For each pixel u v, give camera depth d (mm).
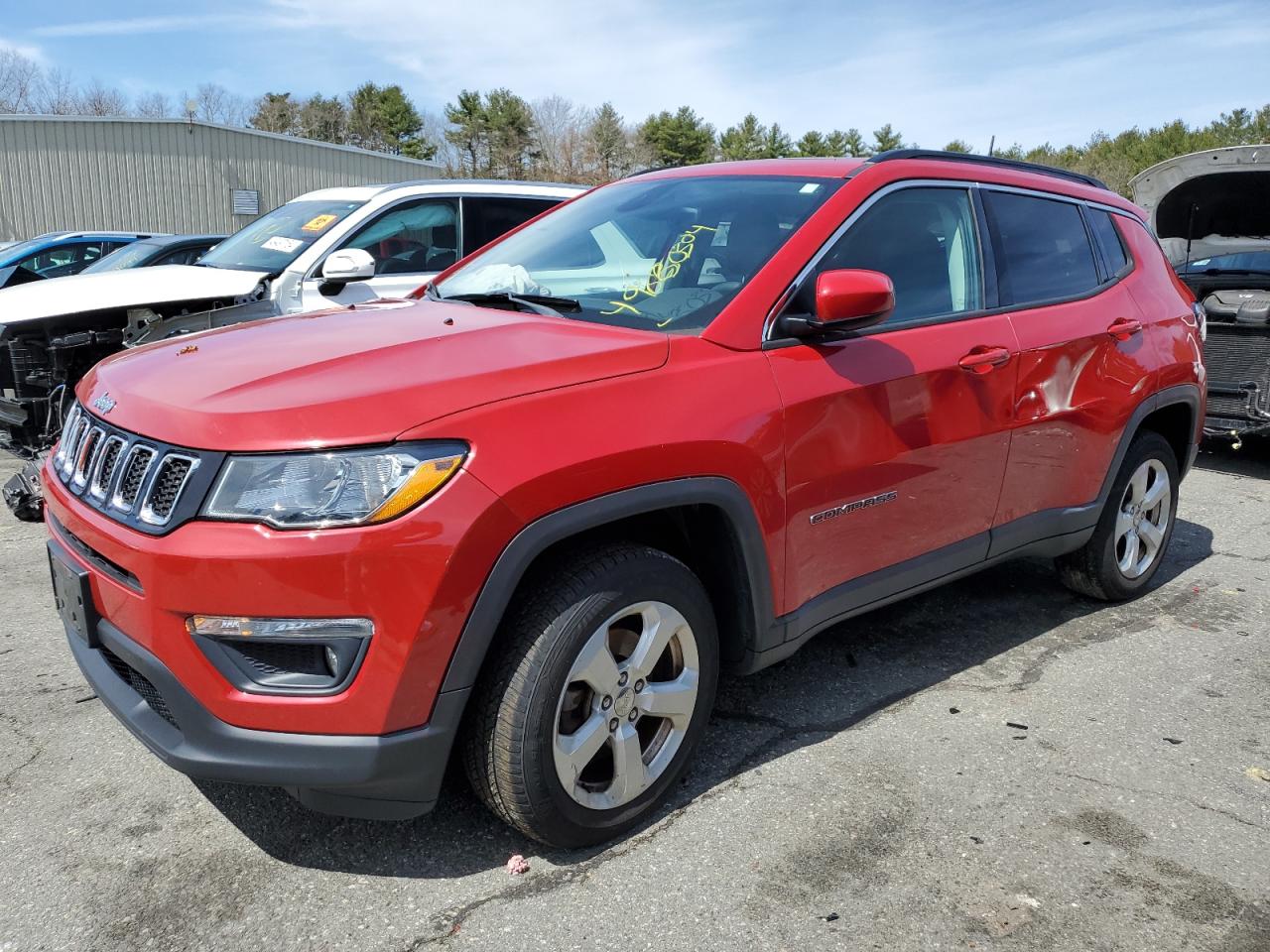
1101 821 2809
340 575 2146
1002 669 3801
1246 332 6969
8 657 3740
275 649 2230
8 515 5609
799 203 3211
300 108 81875
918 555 3363
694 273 3078
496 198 7395
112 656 2578
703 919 2375
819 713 3410
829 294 2803
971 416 3375
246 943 2277
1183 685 3703
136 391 2566
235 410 2268
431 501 2195
